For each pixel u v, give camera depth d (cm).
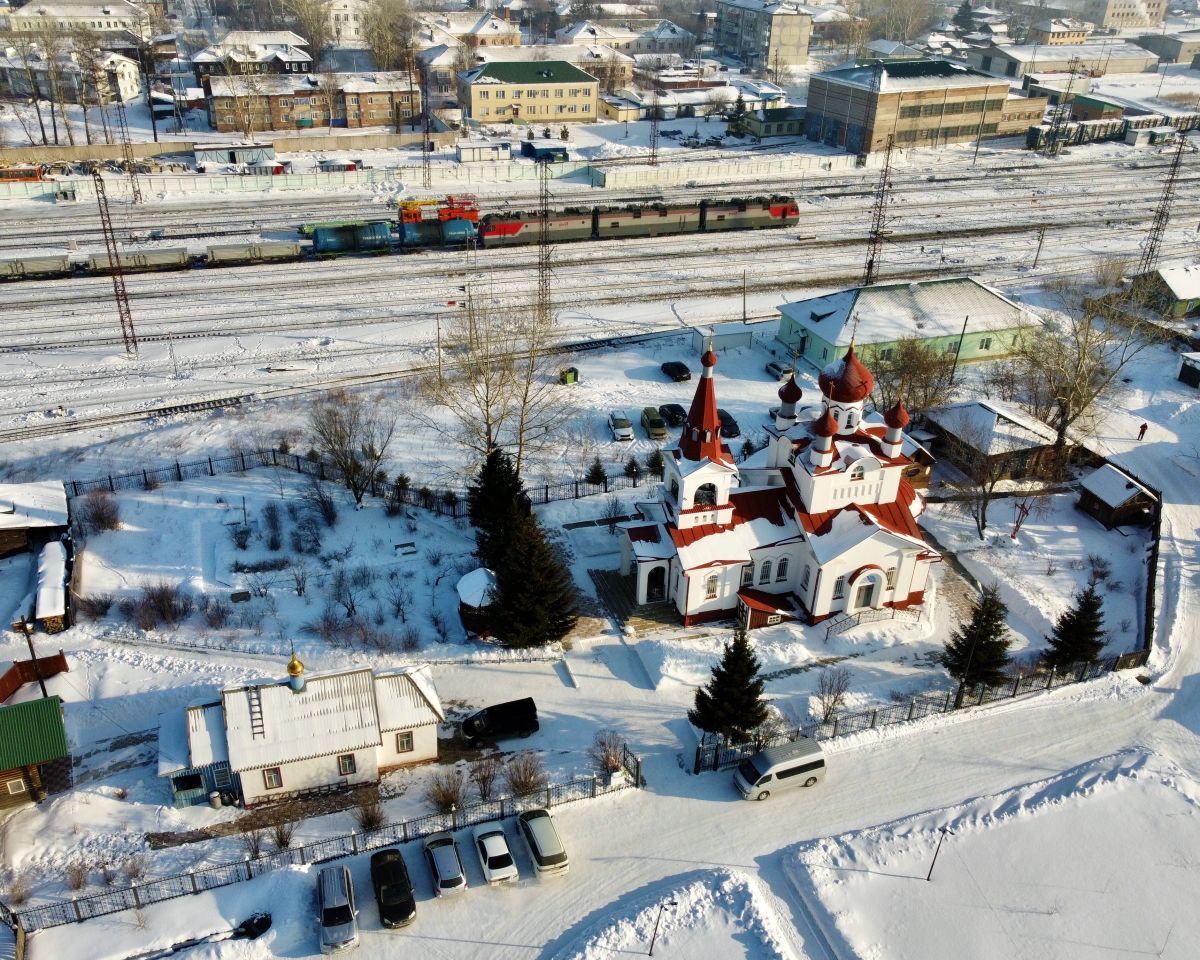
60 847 4394
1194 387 9331
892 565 5919
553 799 4688
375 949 3956
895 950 4069
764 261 12575
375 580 6206
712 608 5962
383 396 8631
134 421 8225
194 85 19488
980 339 9325
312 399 8556
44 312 10288
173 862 4316
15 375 8962
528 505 6475
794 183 16350
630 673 5556
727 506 5788
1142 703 5500
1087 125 19750
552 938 4044
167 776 4584
